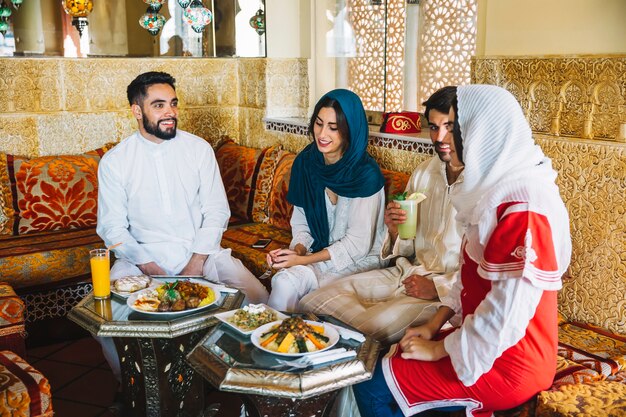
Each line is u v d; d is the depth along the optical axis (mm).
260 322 1936
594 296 2186
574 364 1863
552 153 2270
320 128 2574
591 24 2191
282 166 3564
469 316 1660
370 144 3217
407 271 2385
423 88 3318
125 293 2209
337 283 2434
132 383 2213
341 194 2605
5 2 3566
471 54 3023
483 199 1621
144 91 2652
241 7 4031
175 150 2805
